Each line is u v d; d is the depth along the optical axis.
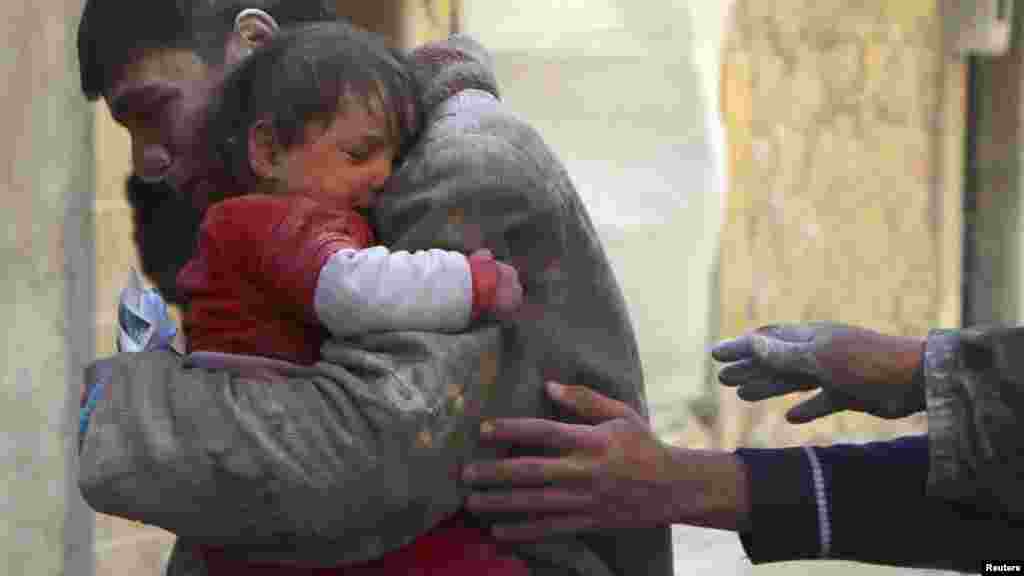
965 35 9.48
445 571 2.24
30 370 4.61
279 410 2.12
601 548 2.42
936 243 9.68
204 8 2.42
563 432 2.26
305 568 2.21
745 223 8.37
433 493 2.17
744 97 8.30
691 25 7.20
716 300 8.12
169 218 2.65
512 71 6.82
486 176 2.23
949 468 2.32
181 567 2.37
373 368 2.12
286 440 2.11
